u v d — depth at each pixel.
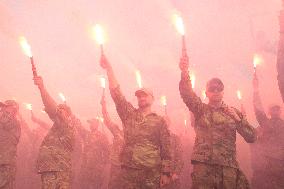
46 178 5.79
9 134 7.04
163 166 4.89
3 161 6.84
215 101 5.09
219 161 4.66
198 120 4.97
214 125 4.84
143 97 5.18
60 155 5.92
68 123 6.14
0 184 6.76
